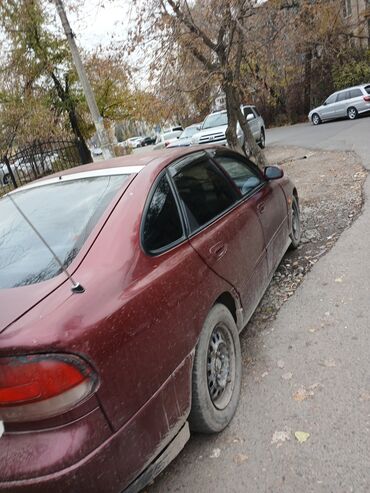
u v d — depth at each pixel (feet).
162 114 27.78
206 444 8.18
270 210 12.99
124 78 27.91
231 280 9.35
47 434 5.18
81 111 49.26
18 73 44.19
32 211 8.28
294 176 32.42
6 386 5.10
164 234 7.84
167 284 7.07
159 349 6.55
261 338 11.39
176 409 6.86
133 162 9.19
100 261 6.52
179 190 8.97
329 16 35.09
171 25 24.98
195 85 28.09
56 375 5.10
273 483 7.04
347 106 72.59
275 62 32.50
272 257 12.76
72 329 5.33
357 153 35.68
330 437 7.69
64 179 9.22
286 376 9.60
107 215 7.28
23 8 40.57
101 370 5.47
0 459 5.20
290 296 13.38
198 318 7.73
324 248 16.52
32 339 5.08
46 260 6.75
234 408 8.78
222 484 7.24
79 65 30.35
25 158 37.32
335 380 9.12
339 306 12.09
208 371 8.18
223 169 11.35
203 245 8.63
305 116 101.60
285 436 7.93
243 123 32.04
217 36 27.25
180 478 7.54
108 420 5.53
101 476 5.41
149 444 6.17
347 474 6.91
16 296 5.98
